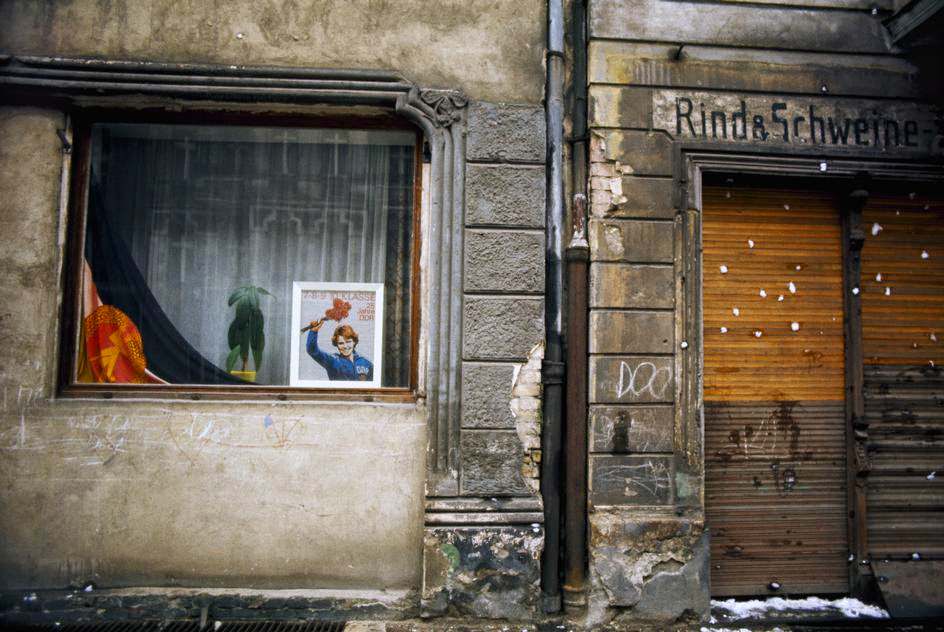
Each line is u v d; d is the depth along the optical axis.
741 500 4.24
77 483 3.81
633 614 3.80
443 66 4.05
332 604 3.78
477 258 3.96
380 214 4.29
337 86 3.95
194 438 3.88
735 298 4.32
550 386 3.93
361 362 4.20
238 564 3.85
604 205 4.04
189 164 4.29
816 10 4.25
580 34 4.19
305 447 3.91
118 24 3.95
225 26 3.99
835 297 4.38
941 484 4.37
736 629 3.80
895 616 4.01
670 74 4.13
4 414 3.81
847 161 4.20
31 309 3.87
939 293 4.45
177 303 4.20
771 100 4.20
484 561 3.77
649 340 3.99
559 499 3.94
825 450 4.30
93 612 3.71
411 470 3.92
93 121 4.18
